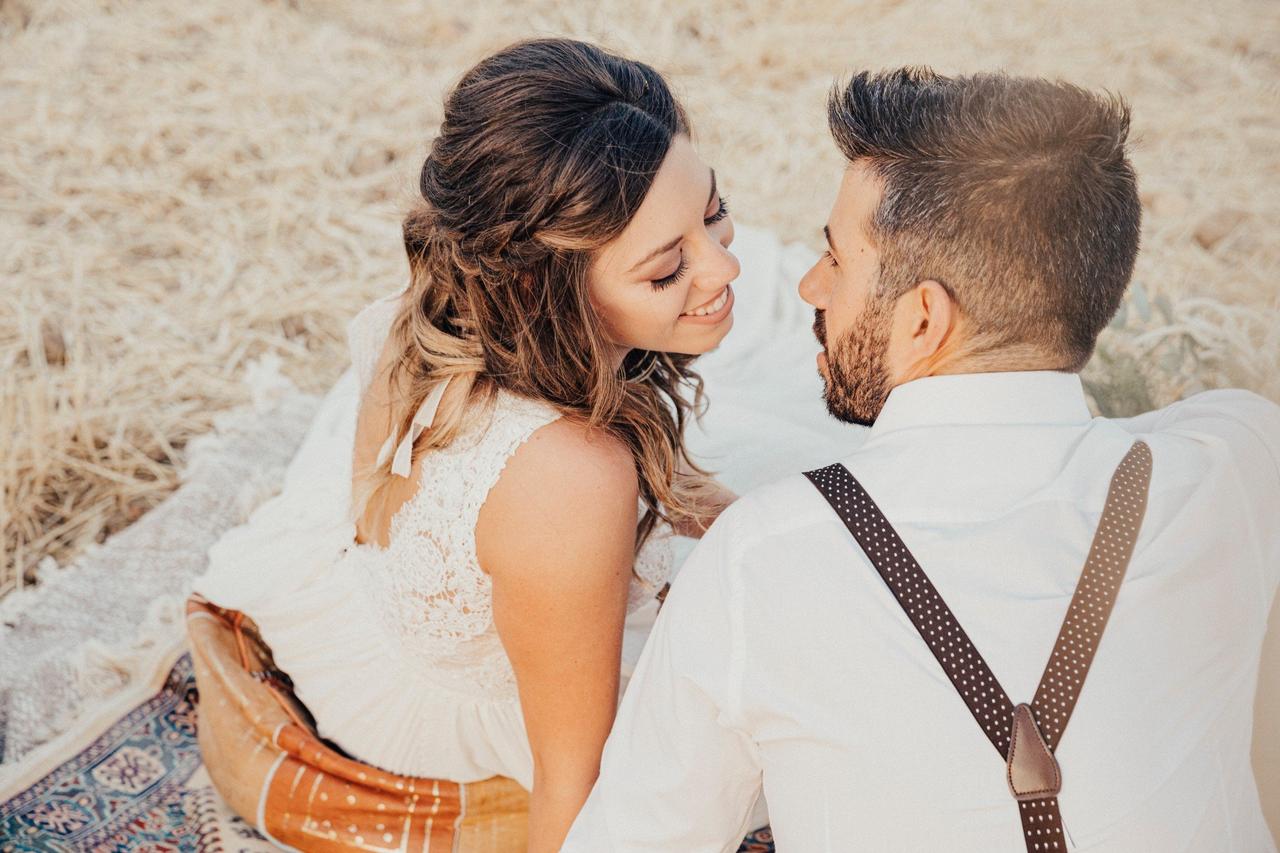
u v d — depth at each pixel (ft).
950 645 4.27
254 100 15.01
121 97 14.83
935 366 4.81
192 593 7.63
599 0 17.03
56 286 12.16
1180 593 4.53
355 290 12.59
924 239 4.62
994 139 4.49
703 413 7.02
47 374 11.28
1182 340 8.50
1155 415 5.65
